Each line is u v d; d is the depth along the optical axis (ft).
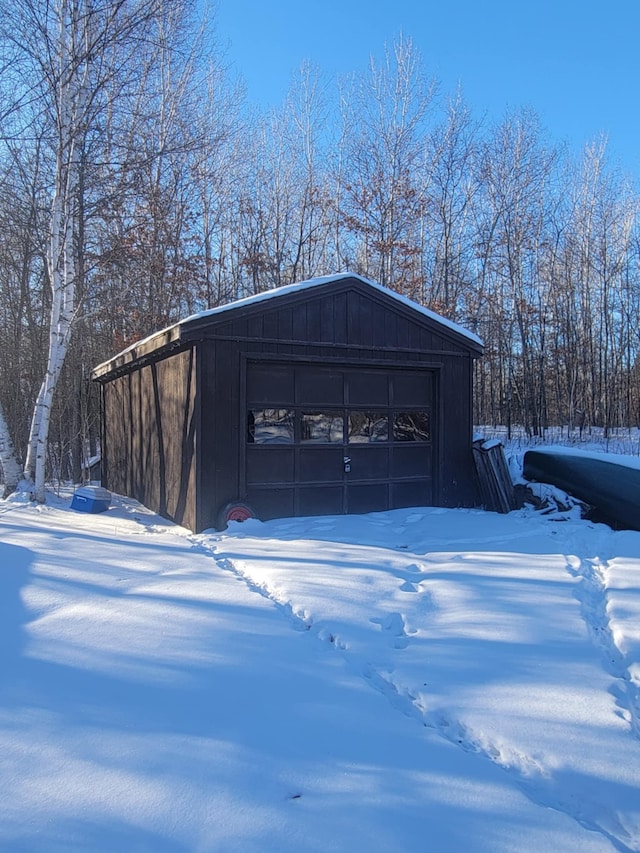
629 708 10.87
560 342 87.04
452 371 32.89
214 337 26.78
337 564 19.83
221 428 26.99
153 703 10.81
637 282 89.86
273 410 28.76
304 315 28.89
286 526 26.89
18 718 10.23
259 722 10.19
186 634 13.89
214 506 26.71
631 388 92.99
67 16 34.45
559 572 19.15
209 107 76.33
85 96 37.58
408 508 31.86
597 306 91.30
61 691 11.20
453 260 82.53
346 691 11.38
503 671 12.19
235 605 15.96
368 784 8.54
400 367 31.60
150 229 62.23
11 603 15.93
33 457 36.22
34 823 7.63
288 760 9.10
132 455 38.19
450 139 84.33
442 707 10.74
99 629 14.15
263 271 75.82
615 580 18.34
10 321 53.52
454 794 8.35
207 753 9.24
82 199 43.91
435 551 22.17
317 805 8.06
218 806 8.01
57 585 17.43
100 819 7.72
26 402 51.80
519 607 15.87
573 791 8.50
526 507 30.58
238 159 81.10
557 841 7.48
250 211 80.02
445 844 7.39
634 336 91.15
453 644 13.51
